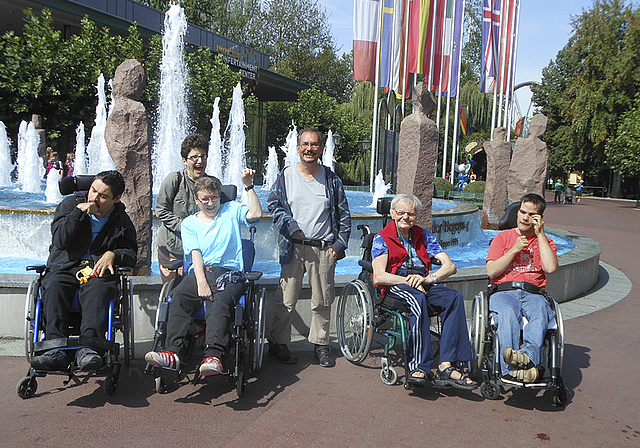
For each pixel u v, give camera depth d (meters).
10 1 19.36
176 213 4.32
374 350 4.77
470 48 46.81
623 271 9.59
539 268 4.12
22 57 19.00
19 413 3.23
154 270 6.38
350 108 37.91
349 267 7.20
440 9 22.56
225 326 3.58
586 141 36.56
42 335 3.58
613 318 6.11
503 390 3.96
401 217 4.23
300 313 5.07
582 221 20.06
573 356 4.73
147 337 4.57
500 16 24.33
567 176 48.22
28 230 6.87
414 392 3.83
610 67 32.59
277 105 41.00
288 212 4.24
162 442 2.93
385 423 3.29
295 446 2.94
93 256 3.81
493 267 4.13
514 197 11.95
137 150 5.58
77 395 3.54
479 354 3.84
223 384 3.83
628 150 30.67
